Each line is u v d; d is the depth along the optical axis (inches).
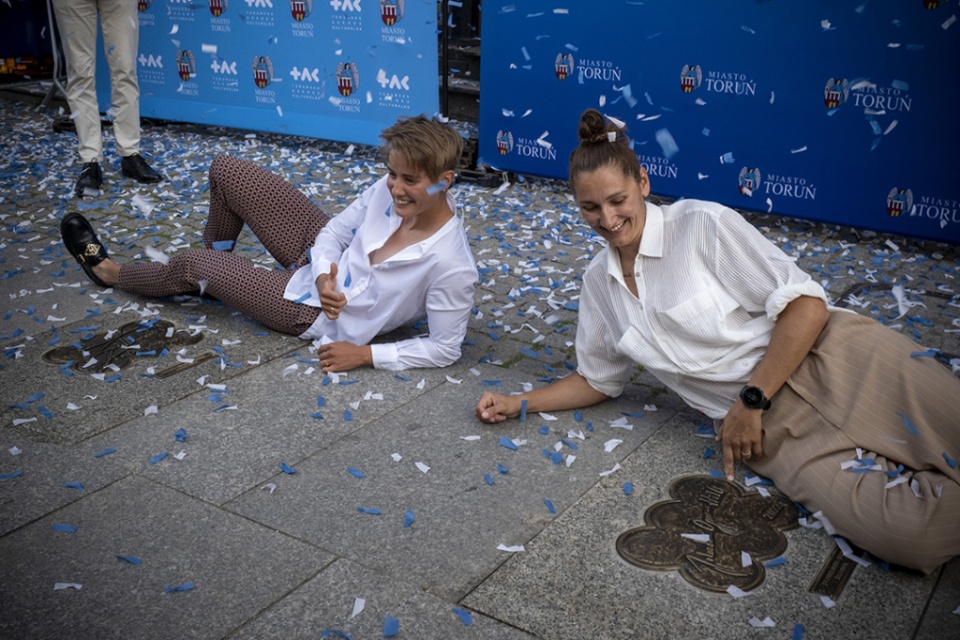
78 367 138.9
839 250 200.5
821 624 85.7
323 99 271.1
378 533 99.2
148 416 124.3
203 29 282.5
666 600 88.8
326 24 261.0
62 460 113.4
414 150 124.8
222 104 290.2
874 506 93.7
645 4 210.1
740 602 88.5
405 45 251.6
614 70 220.1
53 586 90.6
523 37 229.5
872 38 188.1
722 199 217.0
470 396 130.8
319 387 132.9
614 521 101.5
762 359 107.0
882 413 99.1
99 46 309.6
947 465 94.3
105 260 167.0
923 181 192.7
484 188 245.8
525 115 237.1
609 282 114.9
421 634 84.0
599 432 120.5
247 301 148.9
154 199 236.8
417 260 133.6
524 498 105.8
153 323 154.6
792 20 194.7
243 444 117.4
